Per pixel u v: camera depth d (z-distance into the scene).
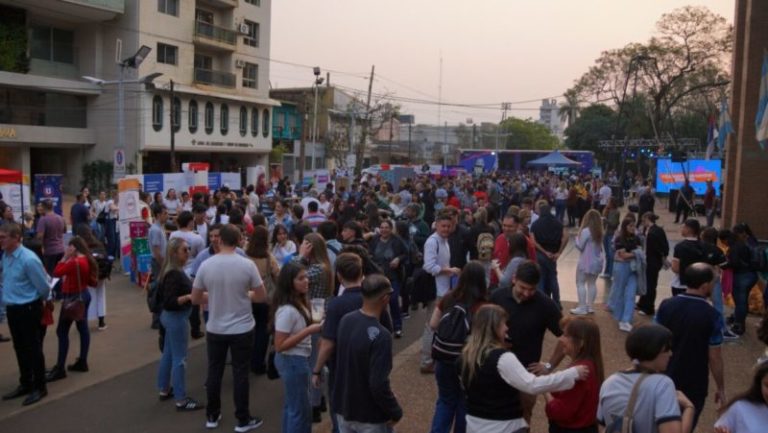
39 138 37.88
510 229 8.67
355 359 4.56
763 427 3.51
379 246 9.87
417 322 11.24
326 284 6.76
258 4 50.41
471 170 59.53
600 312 11.67
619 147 55.09
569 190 28.52
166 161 44.84
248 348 6.47
